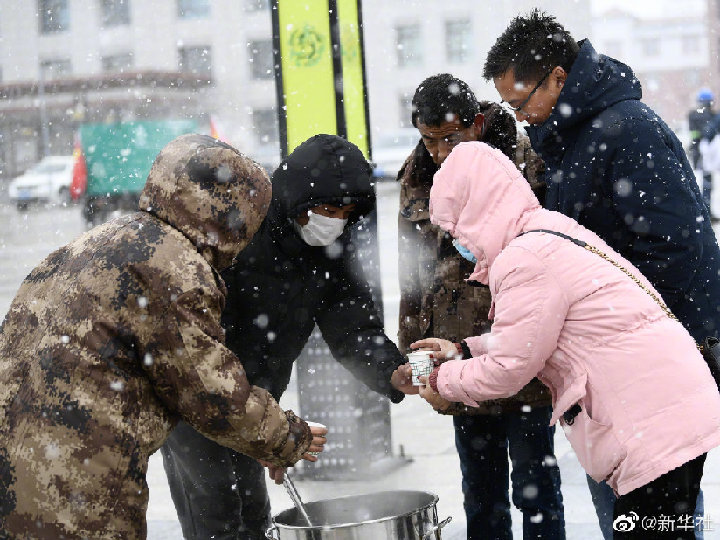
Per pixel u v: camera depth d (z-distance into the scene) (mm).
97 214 17781
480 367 3131
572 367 2975
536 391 3809
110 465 2586
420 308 4188
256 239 3598
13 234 22750
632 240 3553
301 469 5629
